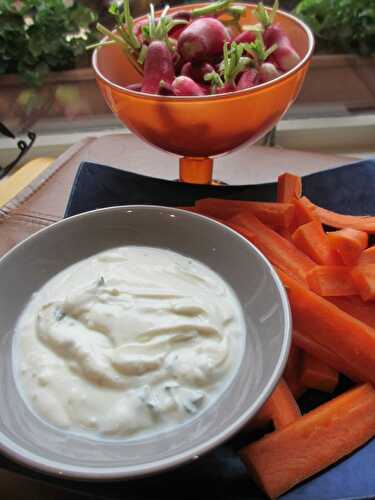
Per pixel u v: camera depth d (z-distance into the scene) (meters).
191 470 0.21
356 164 0.32
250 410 0.19
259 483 0.21
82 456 0.19
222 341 0.23
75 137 0.50
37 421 0.21
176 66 0.29
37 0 0.46
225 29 0.29
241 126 0.27
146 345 0.23
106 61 0.30
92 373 0.22
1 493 0.23
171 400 0.21
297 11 0.49
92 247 0.28
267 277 0.24
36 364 0.23
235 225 0.29
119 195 0.31
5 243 0.33
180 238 0.28
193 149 0.29
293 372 0.25
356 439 0.22
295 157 0.40
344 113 0.51
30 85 0.48
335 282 0.26
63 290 0.26
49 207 0.35
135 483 0.21
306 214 0.29
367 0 0.47
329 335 0.25
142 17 0.31
